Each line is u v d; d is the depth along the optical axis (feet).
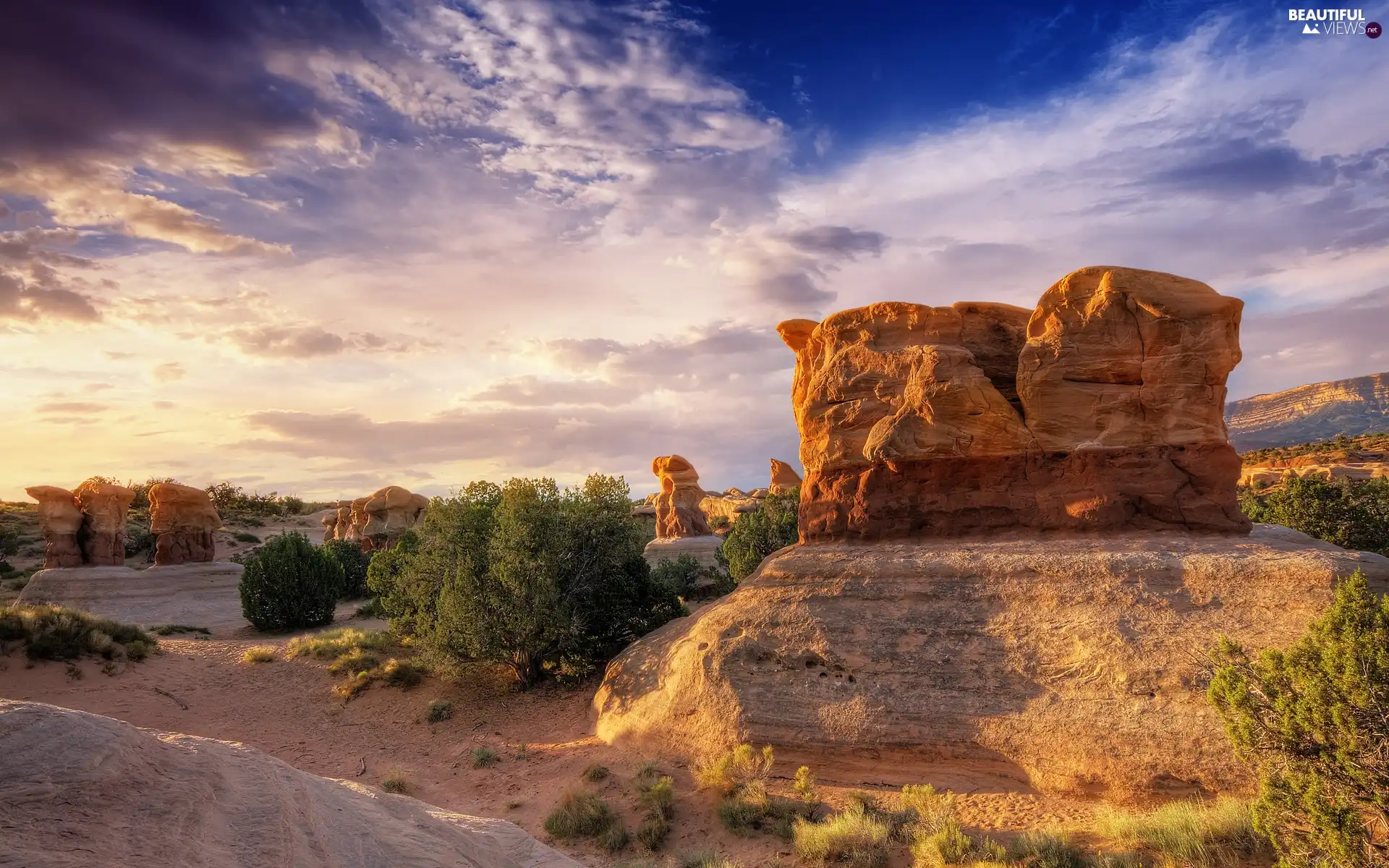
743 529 126.41
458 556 80.23
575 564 79.20
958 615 53.98
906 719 49.98
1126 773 43.16
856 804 45.01
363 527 204.95
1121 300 58.80
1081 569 53.11
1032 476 60.13
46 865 13.19
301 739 67.15
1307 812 31.04
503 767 59.57
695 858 42.19
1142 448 57.41
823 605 58.44
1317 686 31.86
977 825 42.47
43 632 76.69
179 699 74.08
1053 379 59.62
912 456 61.98
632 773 54.24
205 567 153.28
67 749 16.67
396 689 78.18
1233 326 57.62
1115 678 46.70
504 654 75.66
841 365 67.82
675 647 65.05
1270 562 49.06
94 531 153.89
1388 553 92.02
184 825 16.51
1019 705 48.08
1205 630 47.09
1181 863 35.53
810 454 69.05
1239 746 34.40
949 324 64.59
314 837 18.78
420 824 24.00
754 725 53.72
